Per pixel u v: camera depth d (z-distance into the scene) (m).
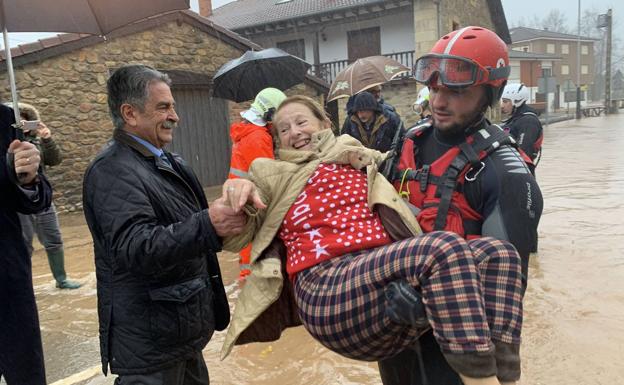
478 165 1.74
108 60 9.94
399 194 1.93
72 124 9.54
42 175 2.38
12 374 2.23
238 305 1.93
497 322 1.44
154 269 1.89
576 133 22.38
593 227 6.50
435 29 18.38
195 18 11.22
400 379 1.97
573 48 57.56
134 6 2.62
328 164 1.92
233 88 5.91
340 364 3.45
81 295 5.02
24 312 2.26
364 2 19.20
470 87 1.75
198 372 2.43
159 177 2.17
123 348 2.09
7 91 8.73
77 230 8.09
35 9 2.40
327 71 22.17
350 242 1.73
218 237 1.84
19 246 2.27
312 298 1.66
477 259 1.46
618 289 4.44
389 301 1.46
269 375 3.34
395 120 5.07
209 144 12.30
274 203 1.89
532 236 1.67
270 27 22.16
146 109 2.14
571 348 3.46
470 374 1.35
